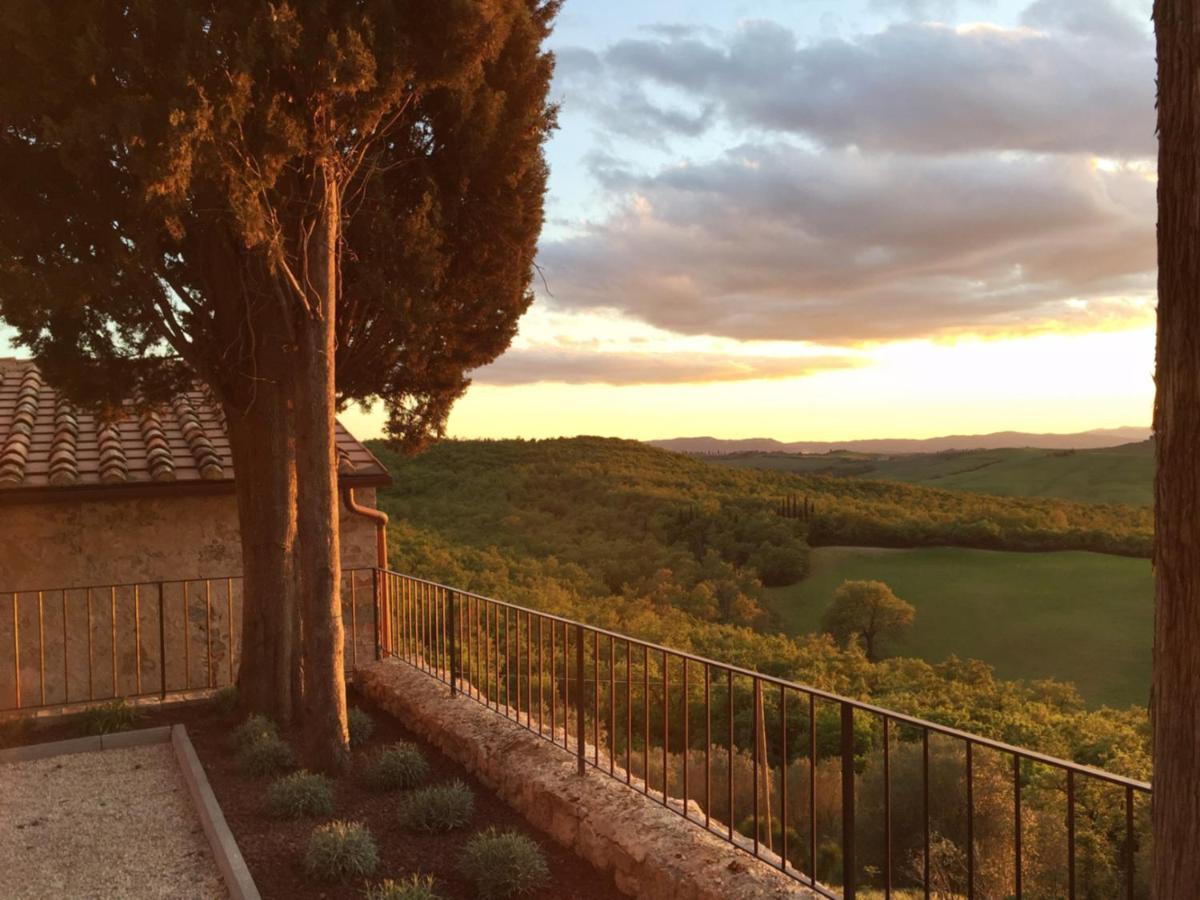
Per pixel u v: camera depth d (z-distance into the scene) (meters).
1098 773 2.20
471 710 6.04
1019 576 78.88
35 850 4.75
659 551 74.75
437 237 6.74
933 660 64.62
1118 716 41.53
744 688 24.52
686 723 3.95
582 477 87.56
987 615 71.19
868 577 80.31
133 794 5.59
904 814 13.73
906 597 75.31
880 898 7.04
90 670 7.70
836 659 54.25
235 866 4.19
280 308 5.98
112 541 9.00
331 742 5.57
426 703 6.41
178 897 4.14
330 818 4.89
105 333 6.74
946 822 13.34
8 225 5.50
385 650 8.37
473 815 4.84
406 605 7.91
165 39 4.99
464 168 6.95
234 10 5.00
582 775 4.61
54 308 5.66
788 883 3.23
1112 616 68.56
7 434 9.67
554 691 5.14
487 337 8.10
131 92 5.02
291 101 5.29
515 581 54.38
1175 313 1.59
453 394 8.52
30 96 5.24
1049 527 89.81
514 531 75.00
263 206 5.48
